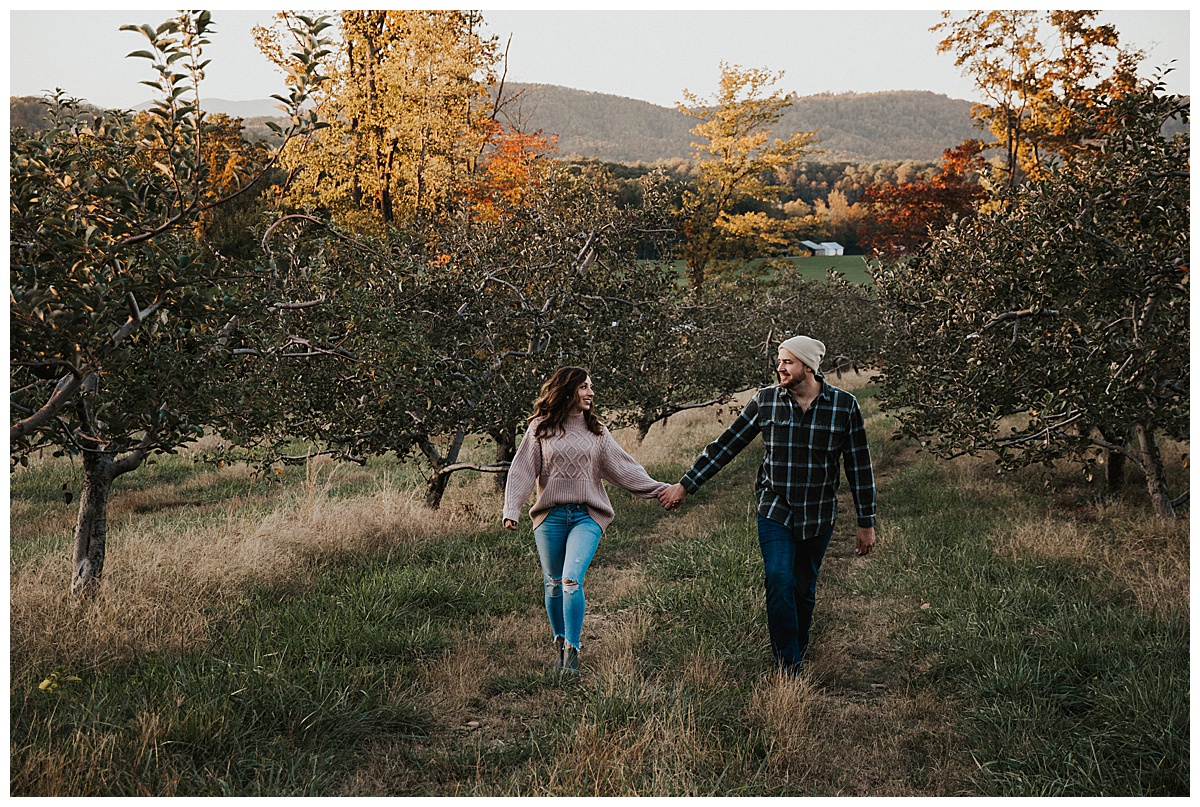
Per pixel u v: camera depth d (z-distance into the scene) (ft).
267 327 15.93
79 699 10.74
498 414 23.21
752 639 13.85
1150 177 16.88
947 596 15.84
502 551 20.68
